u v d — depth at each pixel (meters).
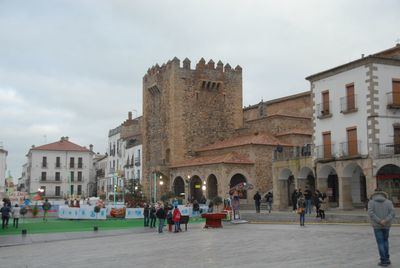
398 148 38.62
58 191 104.94
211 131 71.25
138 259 16.02
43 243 23.91
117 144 95.00
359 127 40.06
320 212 33.00
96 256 17.27
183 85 69.94
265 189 59.28
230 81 73.56
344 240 19.62
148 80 76.75
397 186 37.81
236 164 58.06
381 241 13.00
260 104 69.12
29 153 112.12
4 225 34.12
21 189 142.62
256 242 20.20
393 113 39.47
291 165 47.78
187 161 67.00
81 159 107.94
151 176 72.06
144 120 77.38
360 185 43.56
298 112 66.88
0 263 16.03
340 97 42.19
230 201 46.91
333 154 42.50
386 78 39.69
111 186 95.38
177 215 29.02
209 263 14.45
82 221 40.53
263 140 60.59
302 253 15.98
